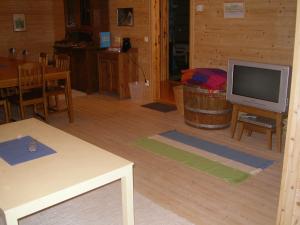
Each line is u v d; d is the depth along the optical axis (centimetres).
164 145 391
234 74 393
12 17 709
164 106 559
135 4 582
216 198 278
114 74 606
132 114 518
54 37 776
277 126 366
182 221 246
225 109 431
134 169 332
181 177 315
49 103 543
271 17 402
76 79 673
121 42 624
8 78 414
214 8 460
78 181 182
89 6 672
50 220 250
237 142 400
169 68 763
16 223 161
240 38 438
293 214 206
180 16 784
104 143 399
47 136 248
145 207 265
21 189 174
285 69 343
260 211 259
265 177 313
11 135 250
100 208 265
